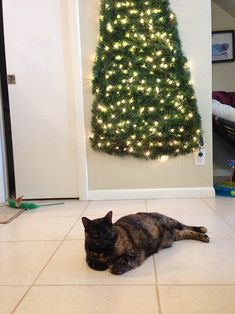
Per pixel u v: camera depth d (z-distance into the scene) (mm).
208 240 1746
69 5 2717
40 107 2857
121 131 2736
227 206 2475
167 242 1681
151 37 2648
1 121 3076
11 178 3201
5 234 2004
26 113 2869
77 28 2723
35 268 1503
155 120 2717
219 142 3588
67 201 2855
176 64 2670
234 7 3418
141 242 1517
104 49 2688
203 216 2217
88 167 2852
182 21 2688
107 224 1414
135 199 2824
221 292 1229
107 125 2738
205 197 2793
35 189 2934
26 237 1932
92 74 2746
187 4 2670
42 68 2822
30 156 2906
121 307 1148
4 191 3041
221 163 3627
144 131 2727
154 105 2705
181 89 2689
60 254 1656
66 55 2791
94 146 2799
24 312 1148
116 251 1425
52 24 2771
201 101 2752
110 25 2656
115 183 2852
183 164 2803
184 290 1252
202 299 1183
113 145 2764
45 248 1744
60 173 2904
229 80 3729
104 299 1207
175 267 1457
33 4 2762
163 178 2826
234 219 2131
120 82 2699
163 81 2684
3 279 1406
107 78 2701
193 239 1789
